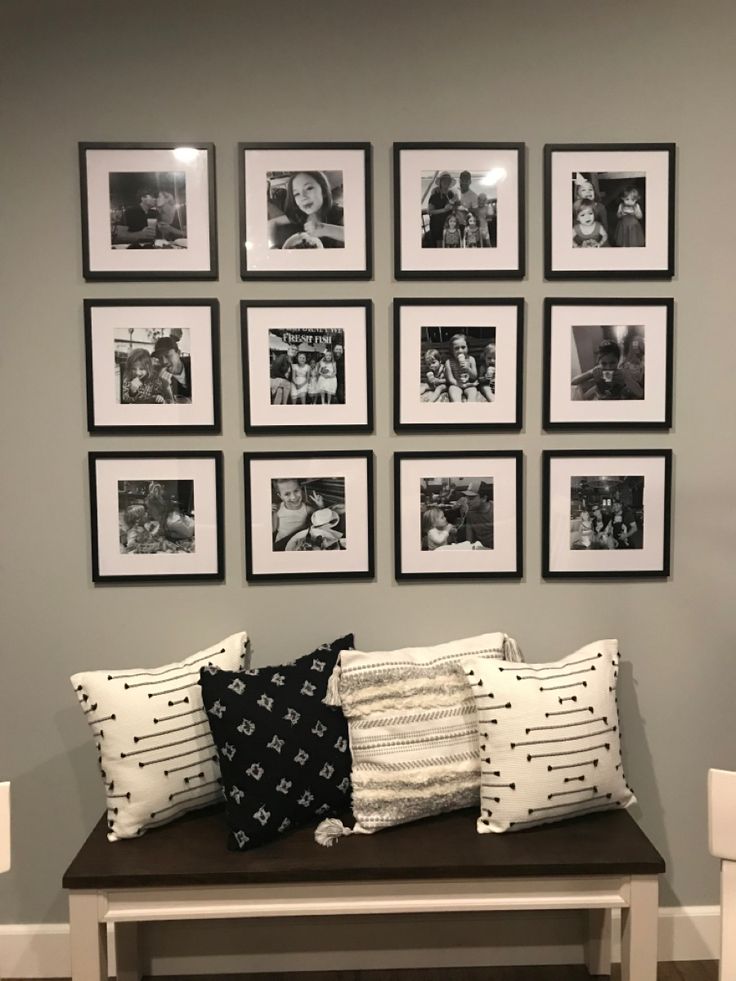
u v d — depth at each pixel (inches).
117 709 71.0
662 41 78.6
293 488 80.2
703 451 81.2
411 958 82.0
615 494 81.0
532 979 80.5
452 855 66.3
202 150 77.7
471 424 80.0
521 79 78.5
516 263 79.0
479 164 78.5
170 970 81.9
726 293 80.1
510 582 81.7
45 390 79.1
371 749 71.2
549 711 70.4
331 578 81.0
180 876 64.4
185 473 79.7
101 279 78.0
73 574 80.4
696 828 83.2
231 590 81.0
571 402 80.3
